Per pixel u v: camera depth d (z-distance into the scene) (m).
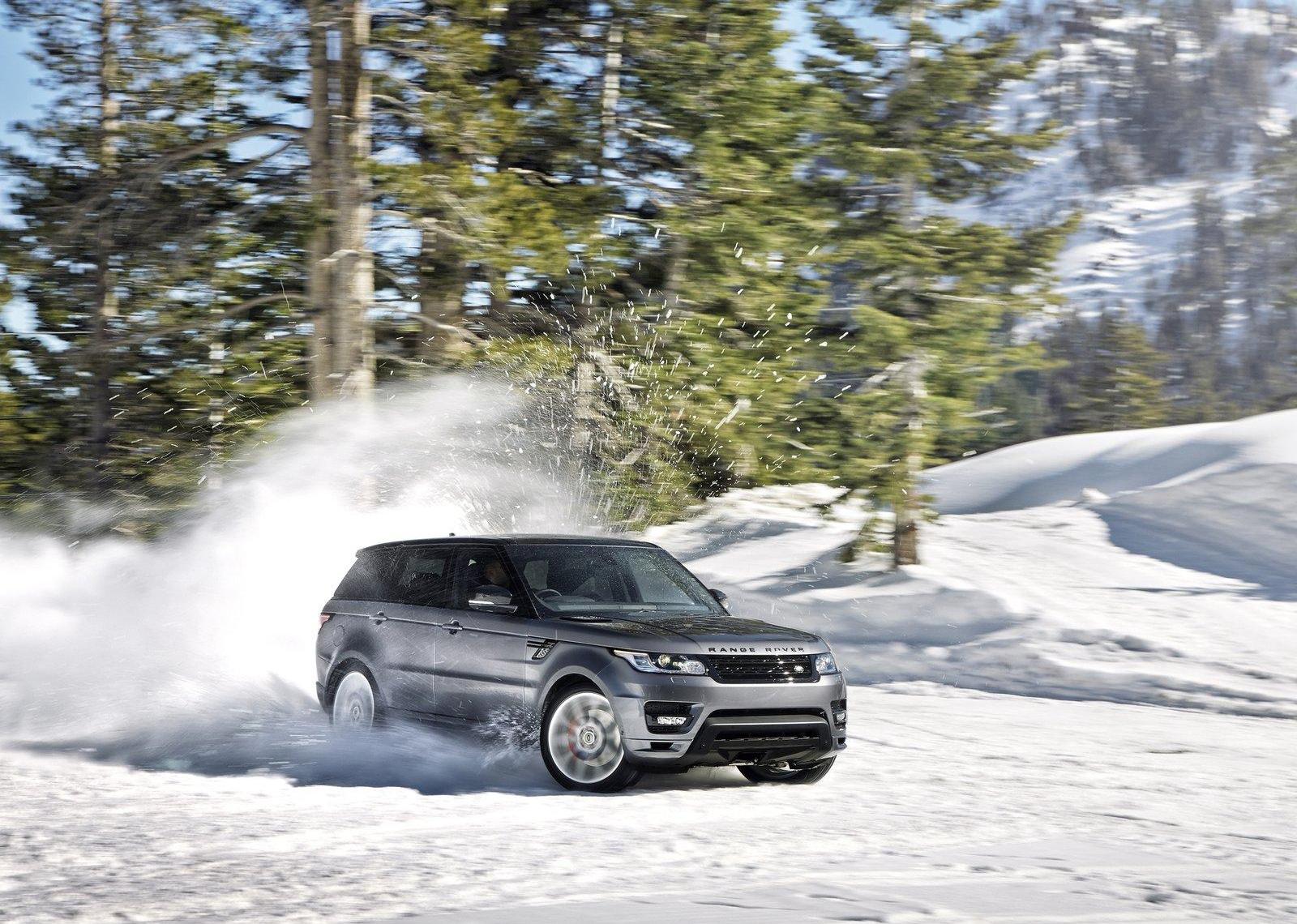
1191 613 19.62
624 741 8.30
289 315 21.03
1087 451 47.88
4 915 5.29
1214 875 6.38
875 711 13.88
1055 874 6.33
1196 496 30.97
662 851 6.66
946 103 25.42
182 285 22.92
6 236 22.92
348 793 8.34
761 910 5.45
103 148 22.86
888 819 7.78
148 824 7.29
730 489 23.78
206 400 22.86
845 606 20.34
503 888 5.82
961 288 25.00
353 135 19.06
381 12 19.78
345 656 10.21
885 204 25.70
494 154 20.19
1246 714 14.24
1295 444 34.66
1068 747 11.41
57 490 23.83
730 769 9.79
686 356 22.20
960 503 46.75
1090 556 26.27
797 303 23.66
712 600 9.90
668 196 23.33
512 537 9.81
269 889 5.75
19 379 24.61
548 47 23.88
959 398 24.97
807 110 24.81
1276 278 188.88
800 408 24.00
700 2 23.81
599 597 9.44
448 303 22.47
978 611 19.22
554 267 19.86
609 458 21.30
